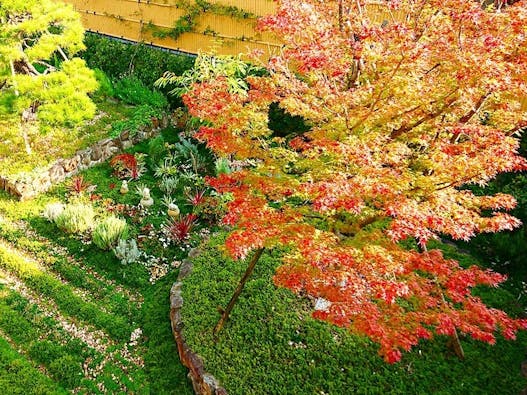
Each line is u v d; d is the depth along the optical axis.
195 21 14.87
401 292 4.94
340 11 6.88
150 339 7.82
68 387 7.02
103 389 7.04
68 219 9.89
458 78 5.24
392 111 5.75
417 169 5.99
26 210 10.61
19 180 10.80
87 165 12.12
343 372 6.78
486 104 6.27
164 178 11.52
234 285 8.23
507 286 8.71
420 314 5.40
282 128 12.84
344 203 4.89
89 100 11.18
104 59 16.31
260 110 6.78
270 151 6.37
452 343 7.02
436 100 5.70
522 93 5.46
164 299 8.45
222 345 7.13
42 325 7.96
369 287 5.45
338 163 5.62
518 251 9.05
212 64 12.48
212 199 10.48
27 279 8.79
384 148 5.59
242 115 6.29
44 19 10.93
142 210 10.71
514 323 5.51
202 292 8.11
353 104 5.94
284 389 6.50
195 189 11.43
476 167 5.19
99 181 11.65
